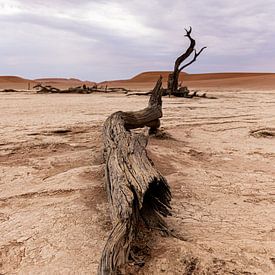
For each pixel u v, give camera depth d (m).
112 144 5.25
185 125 10.93
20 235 3.37
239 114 14.38
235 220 3.92
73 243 3.22
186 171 5.89
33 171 5.60
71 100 21.45
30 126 9.73
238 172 6.00
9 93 31.28
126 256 2.72
